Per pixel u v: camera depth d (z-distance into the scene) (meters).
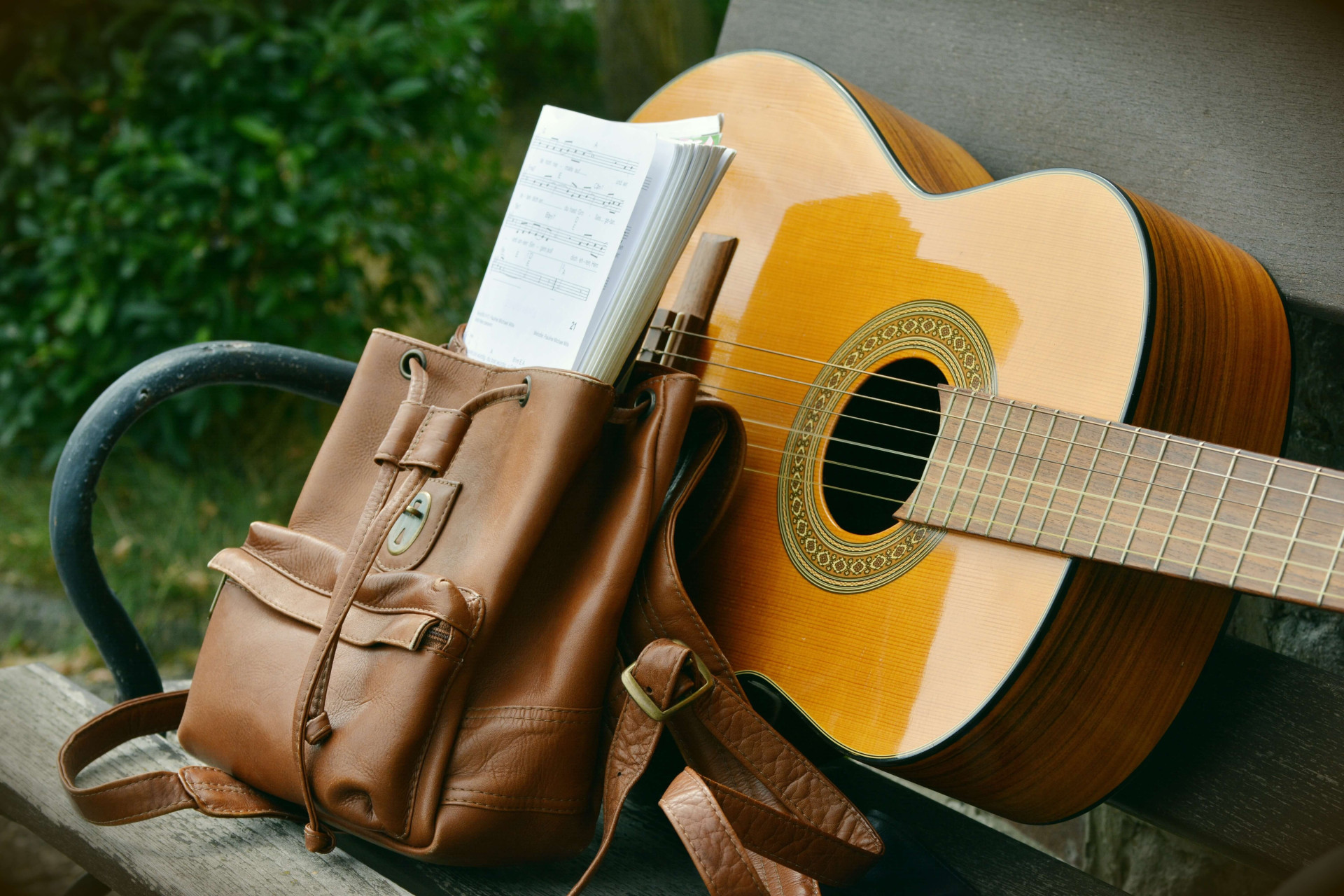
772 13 1.71
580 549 0.99
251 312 3.15
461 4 3.95
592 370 1.00
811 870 0.94
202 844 1.03
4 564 2.82
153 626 2.65
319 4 3.18
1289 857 1.11
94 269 2.95
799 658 1.09
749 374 1.23
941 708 0.98
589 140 1.04
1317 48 1.18
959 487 1.01
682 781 0.91
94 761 1.17
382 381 1.07
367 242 3.16
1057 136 1.39
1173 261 1.00
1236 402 1.04
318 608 1.00
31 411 3.11
